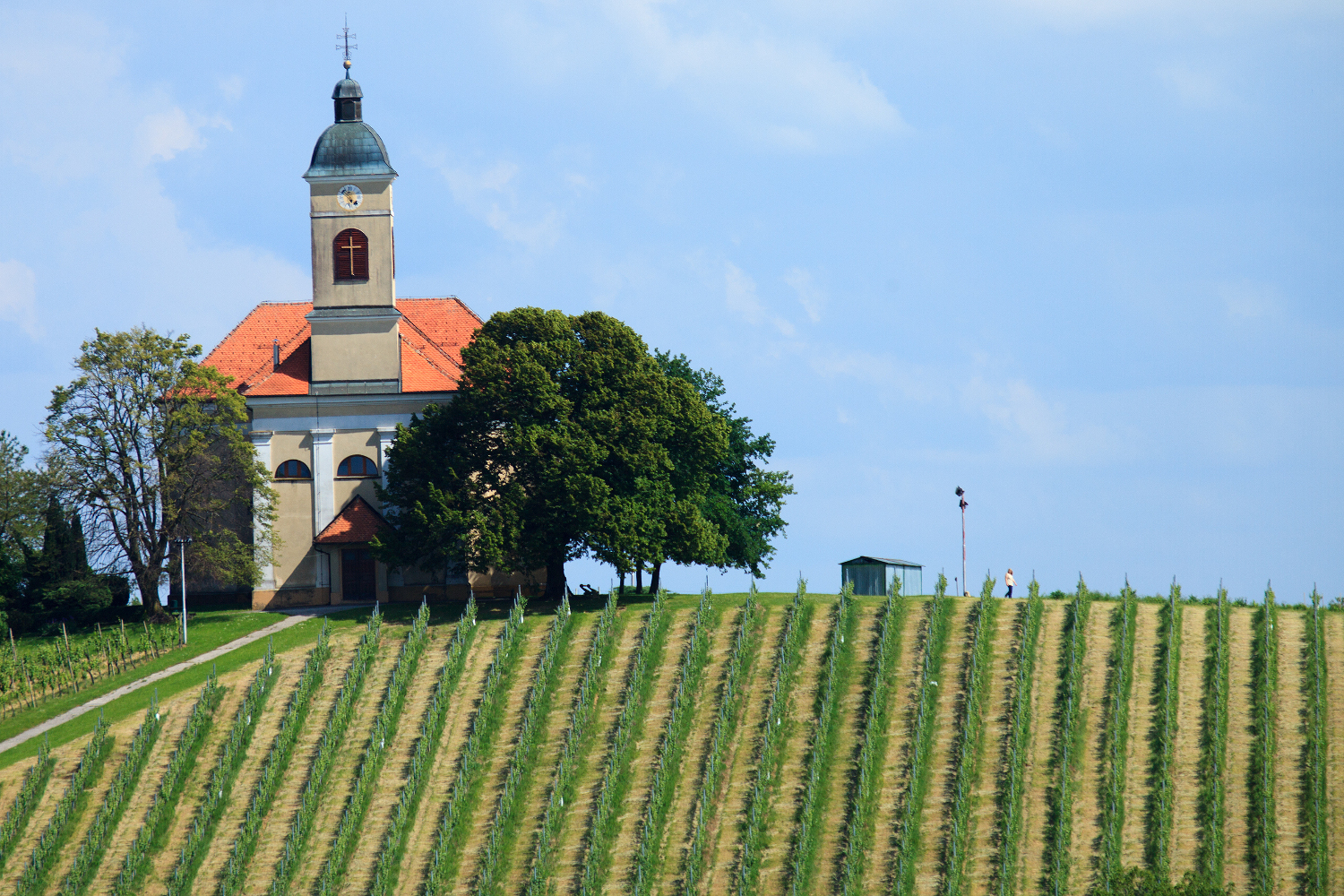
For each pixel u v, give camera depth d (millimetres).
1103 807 109500
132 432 146625
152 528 146750
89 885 106250
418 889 105062
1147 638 127938
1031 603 130875
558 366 147250
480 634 137250
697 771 115062
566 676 128125
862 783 111688
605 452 141625
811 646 129500
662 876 105250
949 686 122500
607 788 112625
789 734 118562
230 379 151375
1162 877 102875
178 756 118188
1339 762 112938
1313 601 132375
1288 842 106000
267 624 148500
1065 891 102375
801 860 104750
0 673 134000
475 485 144500
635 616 137625
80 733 124000
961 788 110500
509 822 110750
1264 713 116625
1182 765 113250
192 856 108438
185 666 137125
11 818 111500
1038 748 115562
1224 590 134500
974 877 103812
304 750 120375
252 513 149125
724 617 135500
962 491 150000
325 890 104750
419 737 121062
